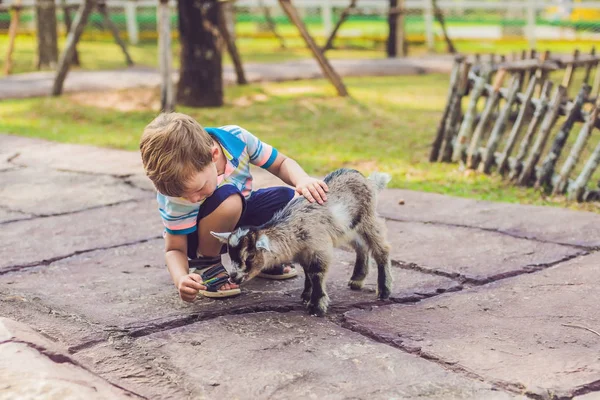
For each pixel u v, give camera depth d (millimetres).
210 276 3982
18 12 14680
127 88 12867
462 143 7633
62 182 6848
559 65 8539
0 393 2615
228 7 17250
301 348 3354
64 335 3471
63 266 4602
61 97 12039
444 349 3318
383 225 3992
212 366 3178
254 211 4094
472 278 4258
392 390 2949
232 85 13133
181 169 3447
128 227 5430
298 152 8312
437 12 18281
